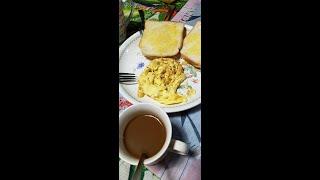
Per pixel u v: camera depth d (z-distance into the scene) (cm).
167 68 42
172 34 46
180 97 40
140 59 45
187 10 50
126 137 34
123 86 42
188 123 38
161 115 34
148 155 33
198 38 46
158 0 51
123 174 35
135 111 35
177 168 35
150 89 41
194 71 43
